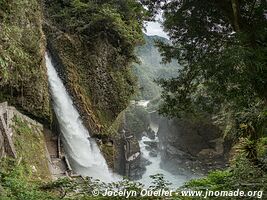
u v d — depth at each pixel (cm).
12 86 1394
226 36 880
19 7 1375
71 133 1916
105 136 2195
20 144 1238
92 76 2183
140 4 987
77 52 2114
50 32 2047
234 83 740
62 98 1934
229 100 824
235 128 1023
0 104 1202
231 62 676
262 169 605
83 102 2070
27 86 1496
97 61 2209
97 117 2150
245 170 621
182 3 894
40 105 1589
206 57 829
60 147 1745
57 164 1588
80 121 2044
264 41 741
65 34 2078
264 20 746
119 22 2148
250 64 677
